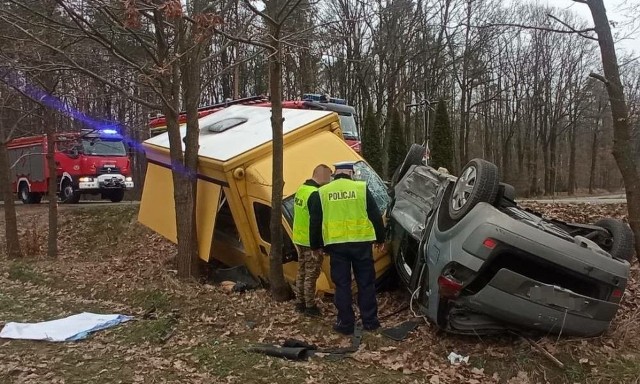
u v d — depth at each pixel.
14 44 8.66
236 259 8.92
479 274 5.09
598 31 6.12
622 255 5.69
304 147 8.09
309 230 6.07
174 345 5.71
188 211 8.30
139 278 8.88
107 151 20.06
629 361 5.12
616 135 6.25
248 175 7.70
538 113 50.94
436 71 35.78
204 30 5.82
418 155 7.93
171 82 8.17
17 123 12.16
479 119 52.50
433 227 5.78
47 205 20.22
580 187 61.25
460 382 4.90
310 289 6.53
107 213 15.42
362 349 5.58
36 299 7.87
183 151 8.93
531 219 5.64
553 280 5.52
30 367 5.18
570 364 5.06
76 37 8.32
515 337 5.65
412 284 6.18
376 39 27.45
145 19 8.56
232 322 6.43
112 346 5.74
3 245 13.60
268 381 4.79
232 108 11.44
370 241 6.05
